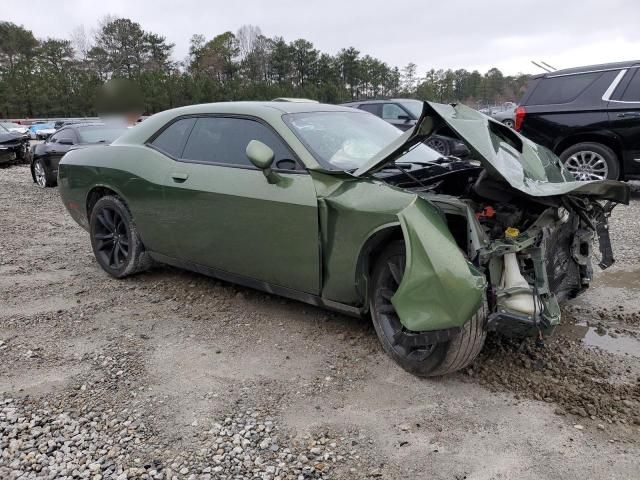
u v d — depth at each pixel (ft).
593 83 26.63
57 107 162.30
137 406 9.60
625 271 16.15
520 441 8.28
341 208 10.46
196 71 224.12
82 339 12.42
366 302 10.96
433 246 8.98
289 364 10.93
